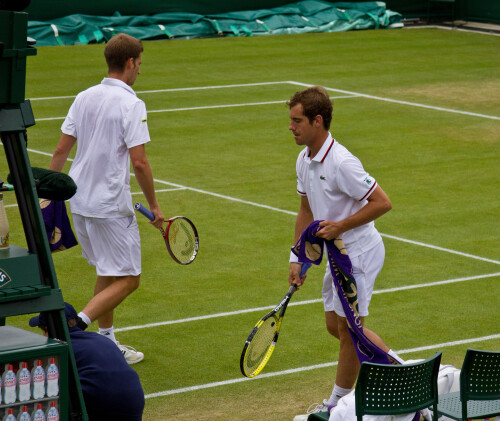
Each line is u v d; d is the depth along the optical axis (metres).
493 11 78.56
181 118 43.12
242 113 44.53
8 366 10.30
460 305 20.77
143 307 20.33
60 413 10.69
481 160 35.97
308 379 16.64
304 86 52.28
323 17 75.25
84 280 22.11
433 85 53.22
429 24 80.38
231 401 15.63
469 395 12.18
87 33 66.62
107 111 16.44
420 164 35.12
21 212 11.23
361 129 41.38
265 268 23.22
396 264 23.67
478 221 27.83
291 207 29.11
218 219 27.56
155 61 59.41
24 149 11.17
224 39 69.50
